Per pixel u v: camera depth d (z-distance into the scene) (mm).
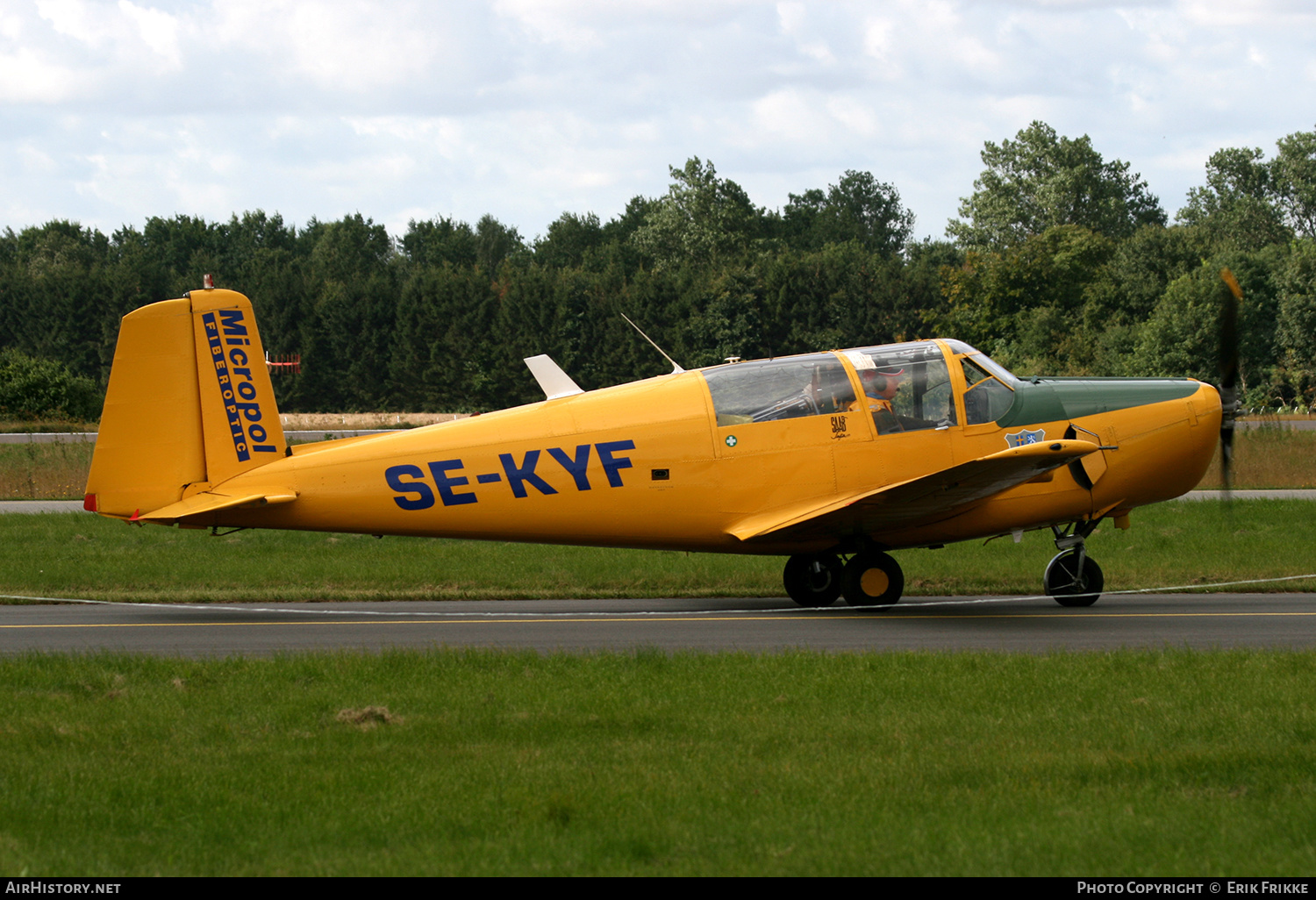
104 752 22359
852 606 42719
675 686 27359
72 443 108062
